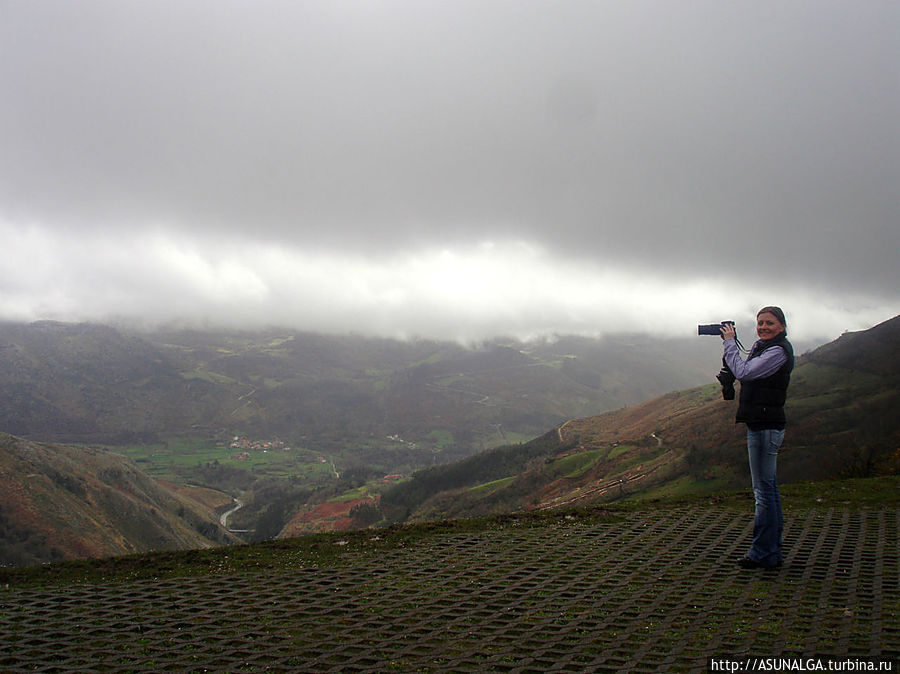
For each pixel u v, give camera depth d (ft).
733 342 21.65
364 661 15.16
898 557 22.44
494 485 311.68
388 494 370.32
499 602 19.54
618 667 14.43
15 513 234.17
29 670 14.94
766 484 21.47
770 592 19.30
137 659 15.56
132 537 269.64
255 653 15.79
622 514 32.58
